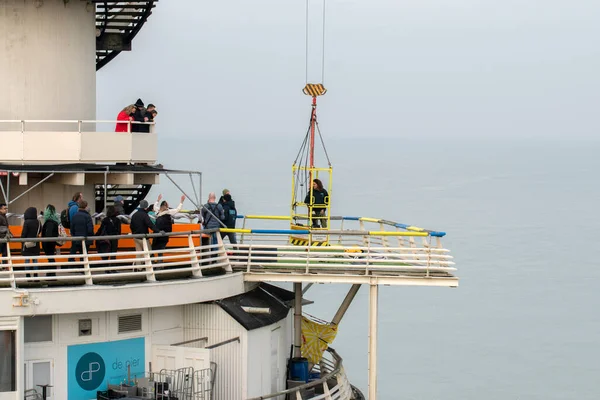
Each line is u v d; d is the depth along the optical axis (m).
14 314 31.20
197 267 34.62
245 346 34.91
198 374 33.91
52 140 36.16
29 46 37.22
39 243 32.78
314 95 40.31
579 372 103.62
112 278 33.59
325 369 41.22
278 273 36.50
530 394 96.44
